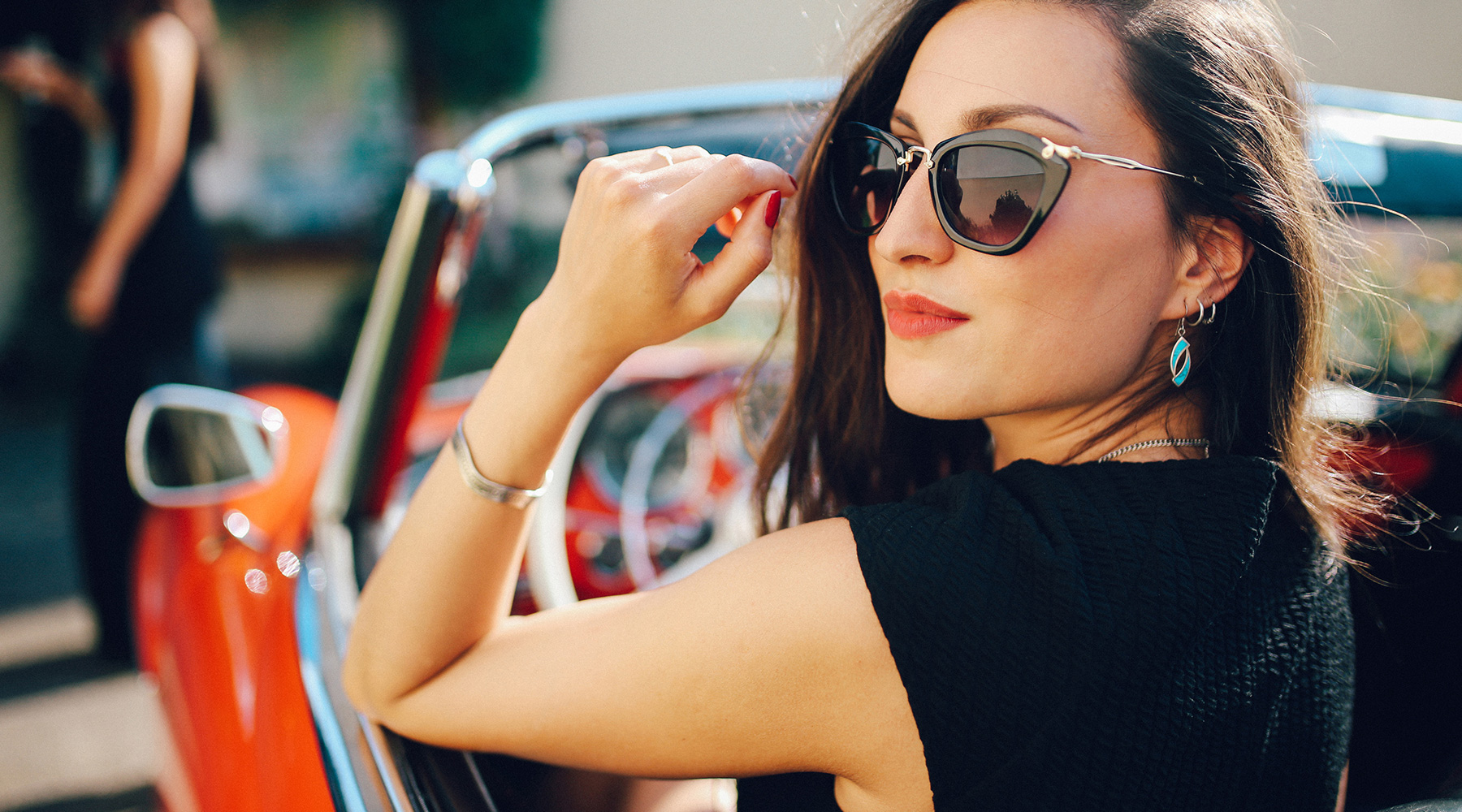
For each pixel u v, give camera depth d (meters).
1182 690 0.64
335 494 1.50
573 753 0.75
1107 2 0.72
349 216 5.94
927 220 0.73
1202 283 0.76
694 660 0.68
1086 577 0.64
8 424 5.48
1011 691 0.63
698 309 0.75
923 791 0.68
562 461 2.11
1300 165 0.81
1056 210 0.69
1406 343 1.61
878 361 1.03
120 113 2.63
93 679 3.01
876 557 0.65
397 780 0.90
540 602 1.72
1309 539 0.79
